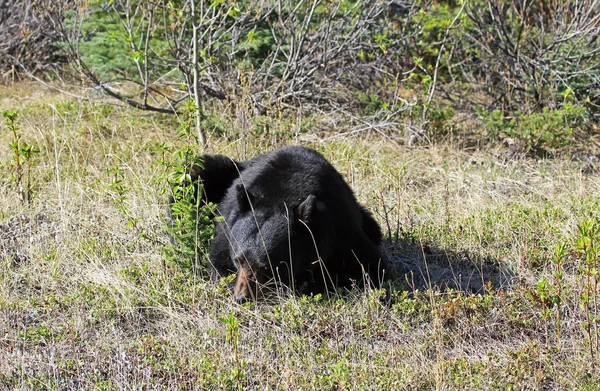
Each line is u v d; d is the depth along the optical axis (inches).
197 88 518.6
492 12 622.8
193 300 329.7
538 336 313.0
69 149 513.7
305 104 606.2
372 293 332.5
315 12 636.1
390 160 529.0
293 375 275.0
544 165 530.0
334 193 357.4
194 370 282.7
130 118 579.8
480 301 327.9
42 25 643.5
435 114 576.4
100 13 670.5
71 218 402.9
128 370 282.7
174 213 349.7
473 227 414.3
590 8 600.1
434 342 303.0
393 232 418.3
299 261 336.8
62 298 332.5
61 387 273.7
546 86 613.9
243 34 624.1
